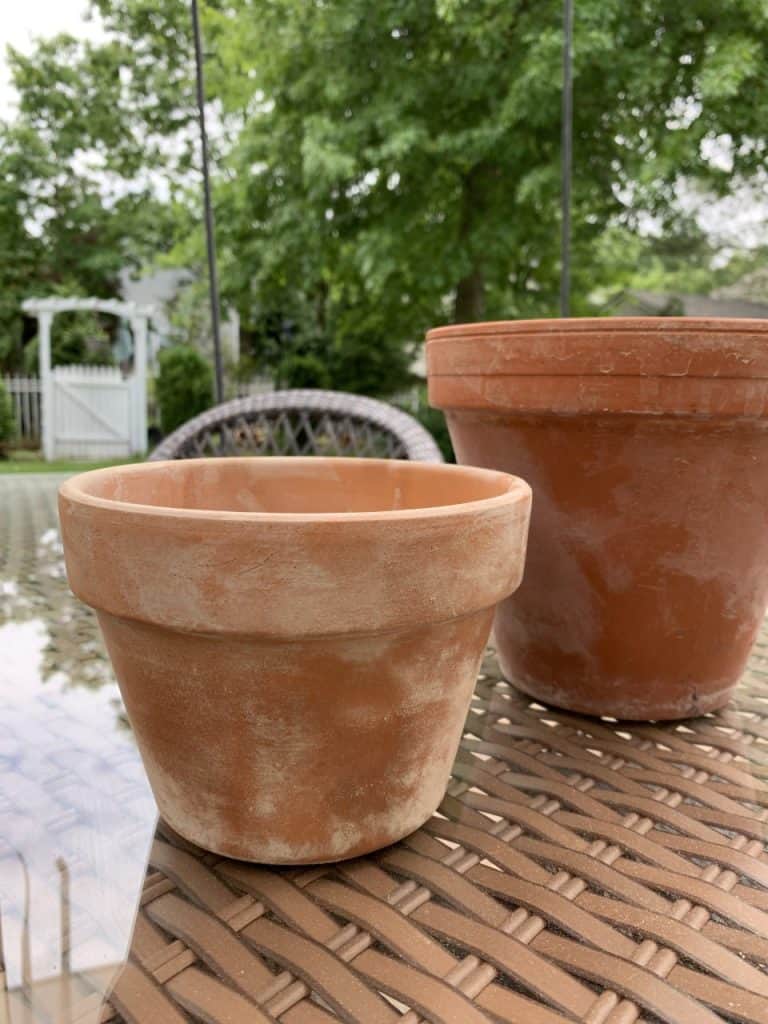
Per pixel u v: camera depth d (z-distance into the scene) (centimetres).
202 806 60
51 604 128
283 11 578
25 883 58
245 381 947
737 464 79
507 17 506
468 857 62
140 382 768
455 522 54
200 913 55
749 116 508
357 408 138
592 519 82
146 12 926
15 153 992
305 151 532
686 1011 47
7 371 1038
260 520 49
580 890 58
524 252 664
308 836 59
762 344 73
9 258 1034
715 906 57
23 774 74
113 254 1041
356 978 49
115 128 1018
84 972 49
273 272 705
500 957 51
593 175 575
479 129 517
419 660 57
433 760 63
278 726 55
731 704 95
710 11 502
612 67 485
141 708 59
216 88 668
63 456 744
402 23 534
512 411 82
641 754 81
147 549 52
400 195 608
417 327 748
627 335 74
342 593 51
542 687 94
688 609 84
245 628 50
